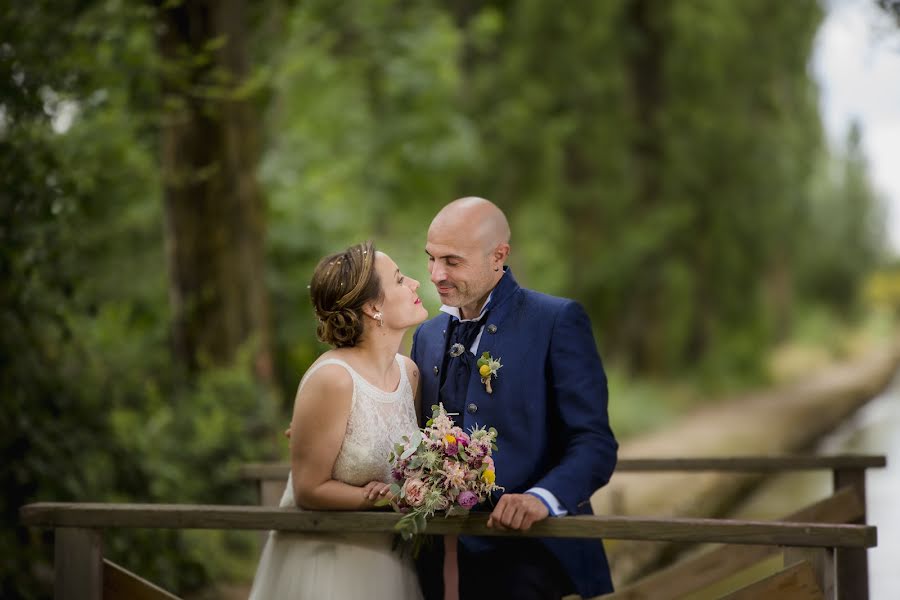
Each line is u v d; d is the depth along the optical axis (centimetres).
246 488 910
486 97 2291
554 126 2303
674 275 2612
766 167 2700
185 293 984
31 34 648
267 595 403
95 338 824
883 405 3034
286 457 966
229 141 965
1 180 627
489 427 395
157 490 815
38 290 674
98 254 930
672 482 1220
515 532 356
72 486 685
